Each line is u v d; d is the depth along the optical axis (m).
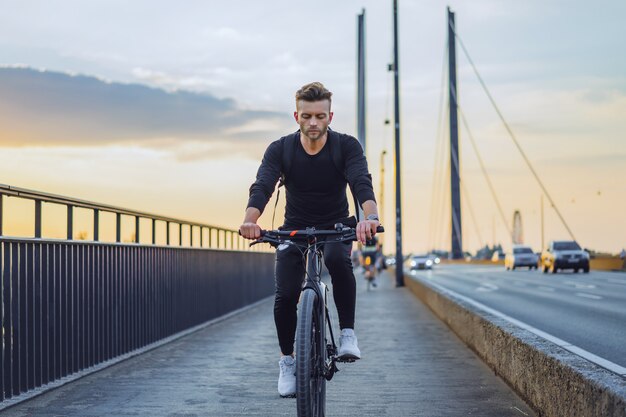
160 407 6.47
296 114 5.11
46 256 7.24
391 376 8.12
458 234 84.25
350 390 7.33
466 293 24.14
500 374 7.91
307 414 4.57
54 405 6.52
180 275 12.07
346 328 5.30
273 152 5.18
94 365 8.41
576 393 5.04
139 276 9.98
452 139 71.19
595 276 37.44
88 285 8.24
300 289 5.24
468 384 7.61
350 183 5.12
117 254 9.16
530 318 14.87
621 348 10.06
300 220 5.33
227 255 15.96
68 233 7.83
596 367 5.20
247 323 14.12
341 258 5.11
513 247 57.22
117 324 9.14
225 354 9.77
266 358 9.41
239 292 17.41
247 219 4.95
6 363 6.50
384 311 17.70
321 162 5.15
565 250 42.66
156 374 8.16
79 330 8.02
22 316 6.80
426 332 12.67
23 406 6.47
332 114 5.13
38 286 7.09
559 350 6.10
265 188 5.07
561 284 29.84
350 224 5.23
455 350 10.28
